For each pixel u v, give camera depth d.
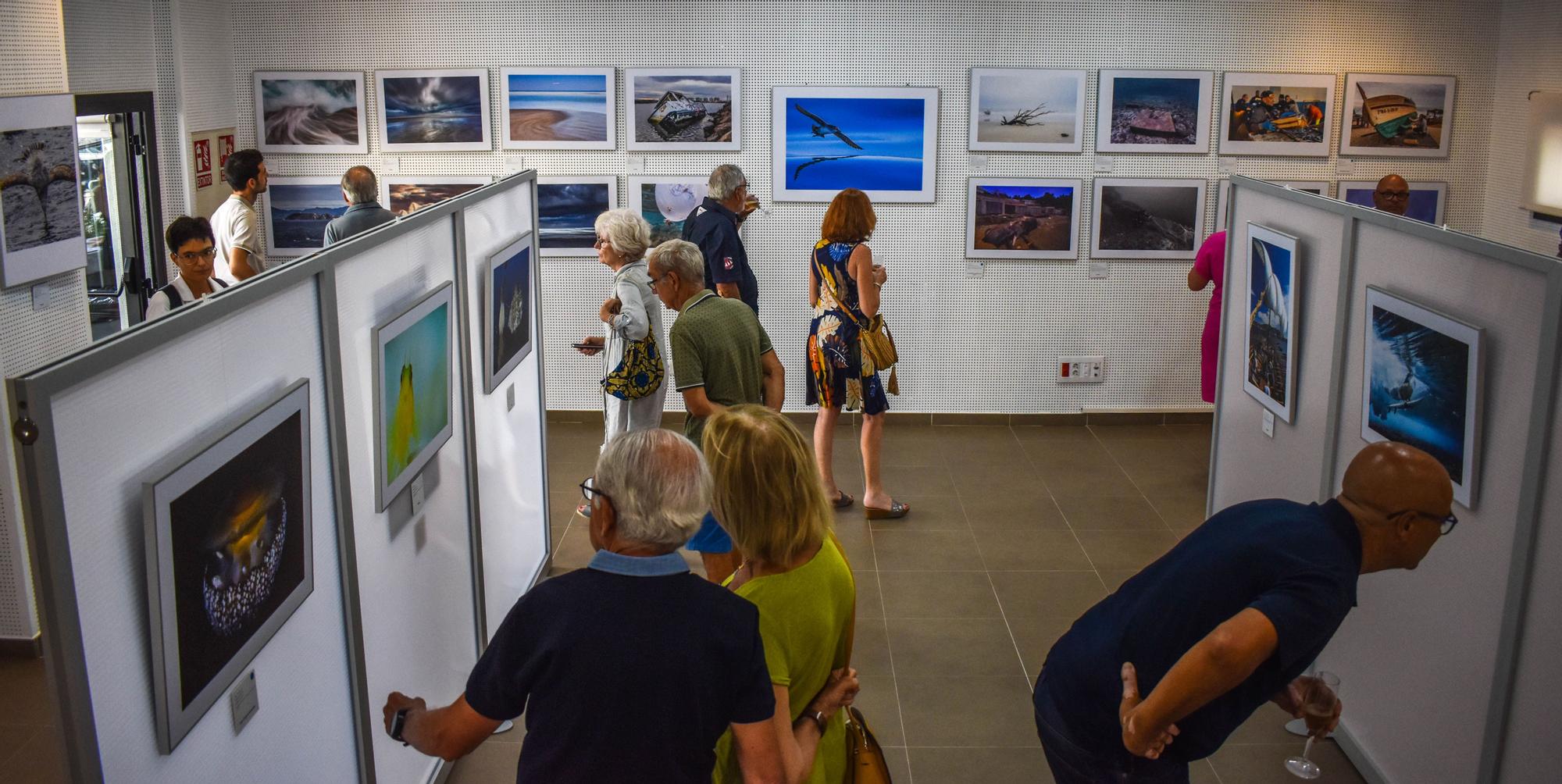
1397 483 2.40
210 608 2.21
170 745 2.10
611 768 2.00
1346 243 3.96
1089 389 8.02
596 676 1.97
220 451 2.21
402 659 3.45
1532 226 7.19
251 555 2.37
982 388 8.02
